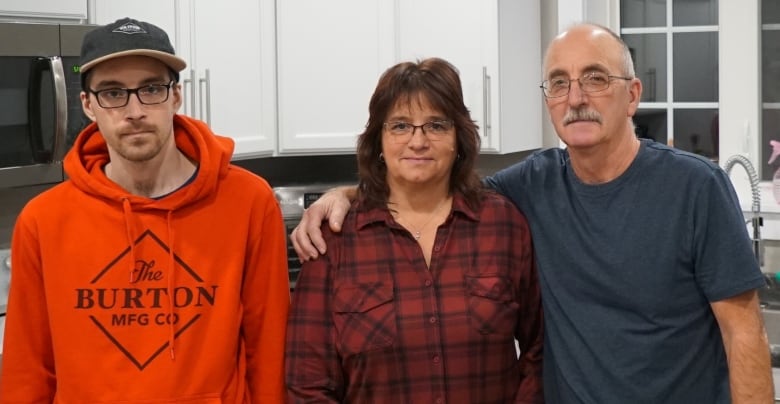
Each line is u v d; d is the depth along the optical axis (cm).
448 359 173
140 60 161
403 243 178
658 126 348
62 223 168
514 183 189
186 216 170
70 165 170
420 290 175
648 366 170
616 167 173
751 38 321
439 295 175
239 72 313
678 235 168
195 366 167
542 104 359
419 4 332
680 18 340
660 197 170
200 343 168
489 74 325
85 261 166
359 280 176
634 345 170
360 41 334
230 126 311
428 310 173
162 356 165
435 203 182
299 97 332
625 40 350
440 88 174
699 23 337
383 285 175
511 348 181
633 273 169
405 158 175
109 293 166
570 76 169
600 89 168
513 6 333
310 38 331
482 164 379
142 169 167
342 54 334
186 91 295
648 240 169
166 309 166
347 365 176
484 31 323
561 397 178
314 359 176
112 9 274
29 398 171
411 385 172
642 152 174
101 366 164
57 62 255
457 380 173
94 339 164
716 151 336
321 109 334
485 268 178
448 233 180
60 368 166
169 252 168
